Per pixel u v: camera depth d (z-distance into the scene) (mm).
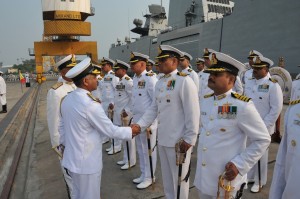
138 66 4070
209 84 2014
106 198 3559
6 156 5363
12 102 14320
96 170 2330
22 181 4324
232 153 1915
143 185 3807
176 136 2787
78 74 2285
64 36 25109
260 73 3648
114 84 5590
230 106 1923
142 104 3973
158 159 4992
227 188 1845
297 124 1603
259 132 1815
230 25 12844
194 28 16125
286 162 1672
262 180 3672
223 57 1916
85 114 2244
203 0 17828
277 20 10172
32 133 7594
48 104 2947
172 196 3004
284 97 7492
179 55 2875
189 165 2883
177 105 2756
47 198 3662
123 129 2463
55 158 5262
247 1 11594
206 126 2062
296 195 1565
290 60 9758
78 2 22266
